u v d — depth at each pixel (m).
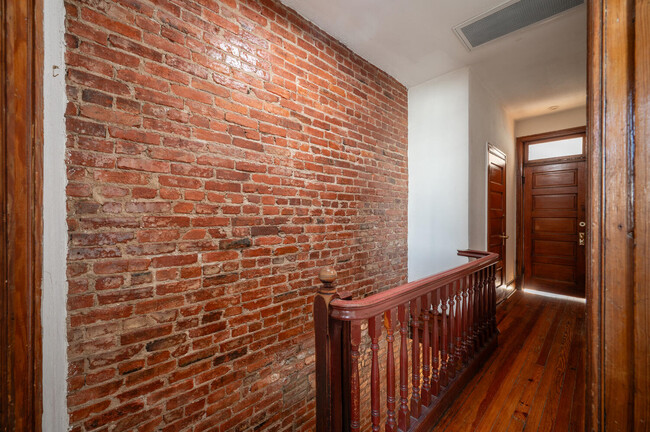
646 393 0.40
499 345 2.70
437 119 3.29
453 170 3.16
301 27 2.23
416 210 3.46
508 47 2.70
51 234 1.05
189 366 1.59
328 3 2.12
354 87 2.74
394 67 3.05
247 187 1.87
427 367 1.67
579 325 3.13
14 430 0.76
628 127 0.42
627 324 0.42
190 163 1.60
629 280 0.42
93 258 1.28
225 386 1.74
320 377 1.31
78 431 1.23
